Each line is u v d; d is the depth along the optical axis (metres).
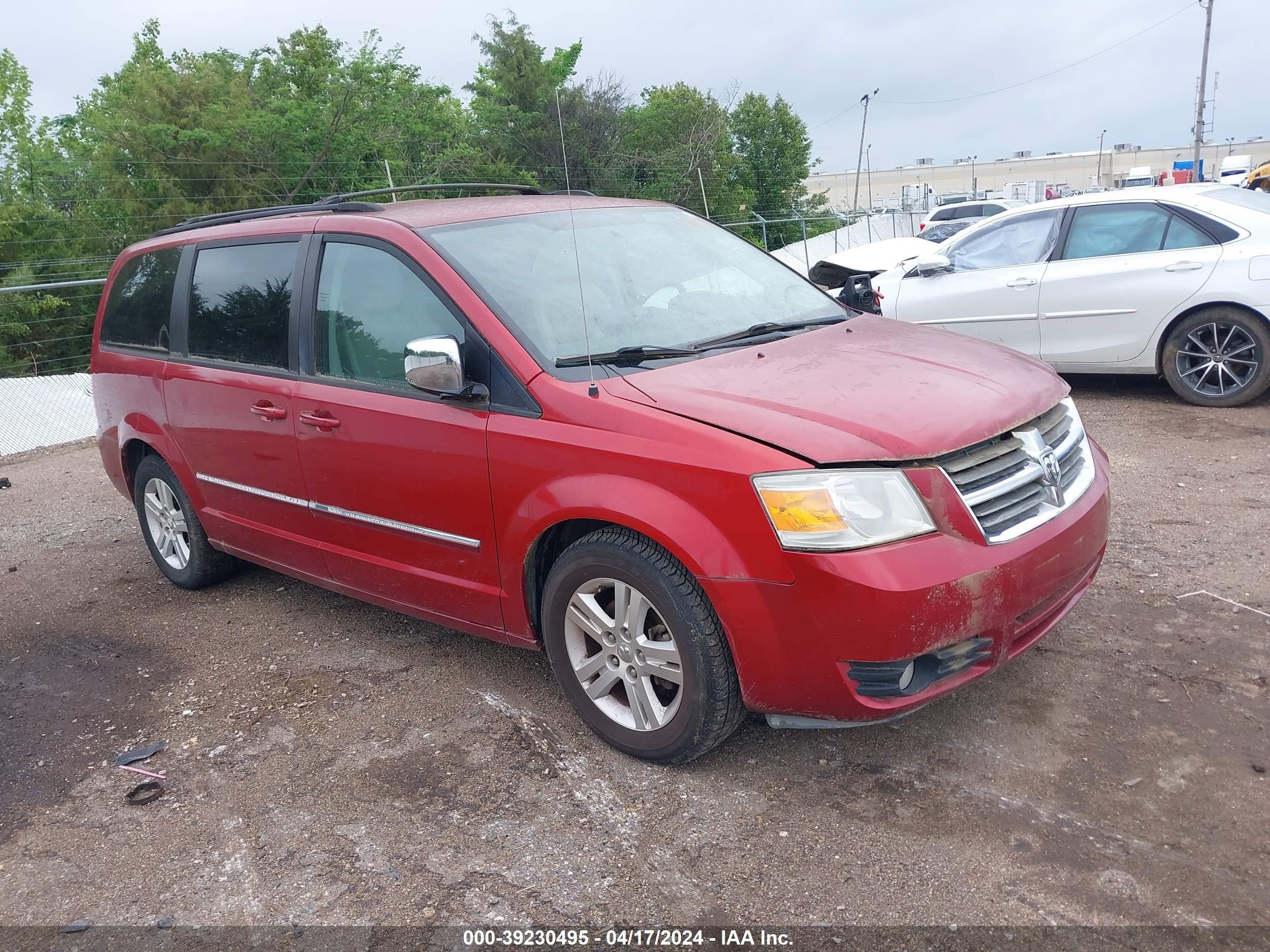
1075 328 7.33
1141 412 7.02
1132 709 3.22
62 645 4.65
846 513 2.61
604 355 3.28
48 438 10.00
